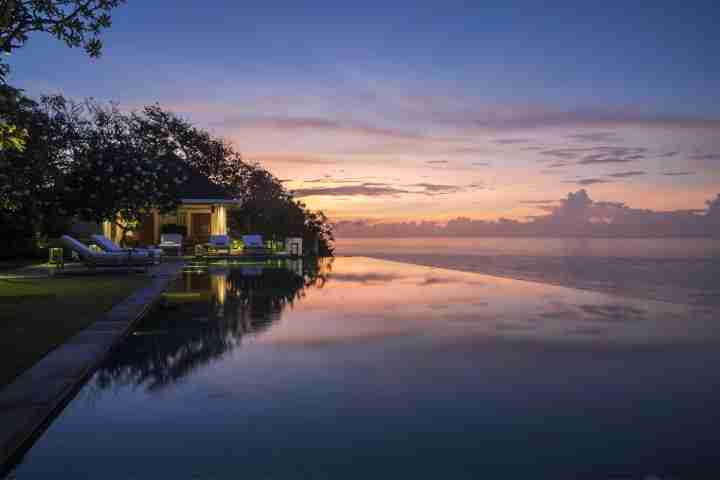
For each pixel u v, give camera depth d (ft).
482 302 33.88
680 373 17.19
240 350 20.63
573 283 48.14
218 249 97.60
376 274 56.65
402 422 13.02
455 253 117.60
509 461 10.85
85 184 75.51
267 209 124.06
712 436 12.05
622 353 19.94
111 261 56.08
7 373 16.29
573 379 16.55
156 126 124.67
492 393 15.21
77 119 77.05
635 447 11.49
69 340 21.06
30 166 54.80
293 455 11.19
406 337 22.98
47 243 84.74
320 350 20.65
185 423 13.00
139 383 16.25
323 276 54.34
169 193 84.38
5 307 30.19
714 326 25.20
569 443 11.71
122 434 12.33
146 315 29.35
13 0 19.27
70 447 11.63
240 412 13.74
